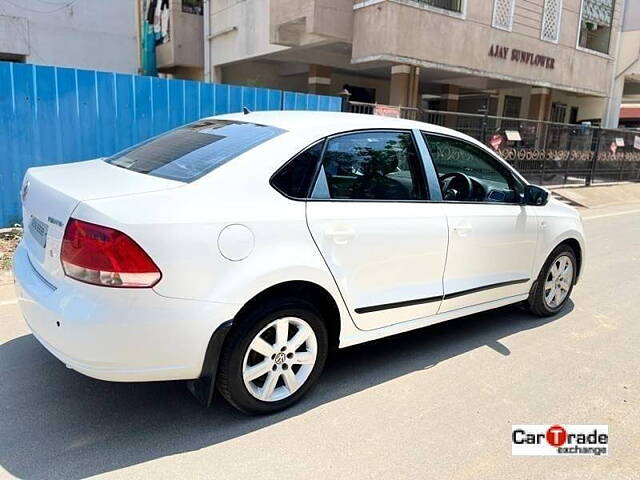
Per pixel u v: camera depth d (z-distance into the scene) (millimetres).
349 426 3004
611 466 2764
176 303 2549
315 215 3033
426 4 11766
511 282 4324
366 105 9609
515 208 4258
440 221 3648
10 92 6125
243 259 2732
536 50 14570
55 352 2604
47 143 6473
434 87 18172
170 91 7316
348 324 3281
